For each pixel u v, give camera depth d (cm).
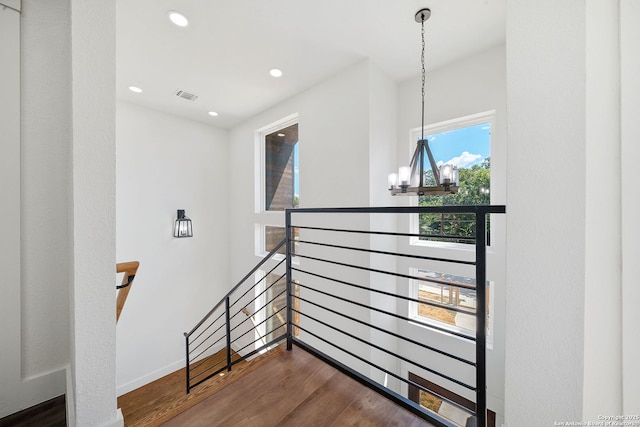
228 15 199
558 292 57
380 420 114
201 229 441
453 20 206
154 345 389
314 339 317
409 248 297
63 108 118
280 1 186
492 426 243
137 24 207
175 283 411
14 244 108
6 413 107
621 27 52
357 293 274
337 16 201
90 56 98
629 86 51
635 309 51
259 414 118
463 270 262
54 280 117
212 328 457
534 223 60
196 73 284
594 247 54
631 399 51
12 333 108
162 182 396
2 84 104
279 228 400
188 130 424
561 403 57
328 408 121
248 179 437
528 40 60
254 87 316
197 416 116
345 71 277
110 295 103
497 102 238
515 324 64
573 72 54
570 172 55
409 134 298
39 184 113
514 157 63
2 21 104
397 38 227
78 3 96
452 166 162
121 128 355
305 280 329
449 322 275
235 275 471
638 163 50
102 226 101
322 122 304
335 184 292
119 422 104
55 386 116
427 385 285
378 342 273
